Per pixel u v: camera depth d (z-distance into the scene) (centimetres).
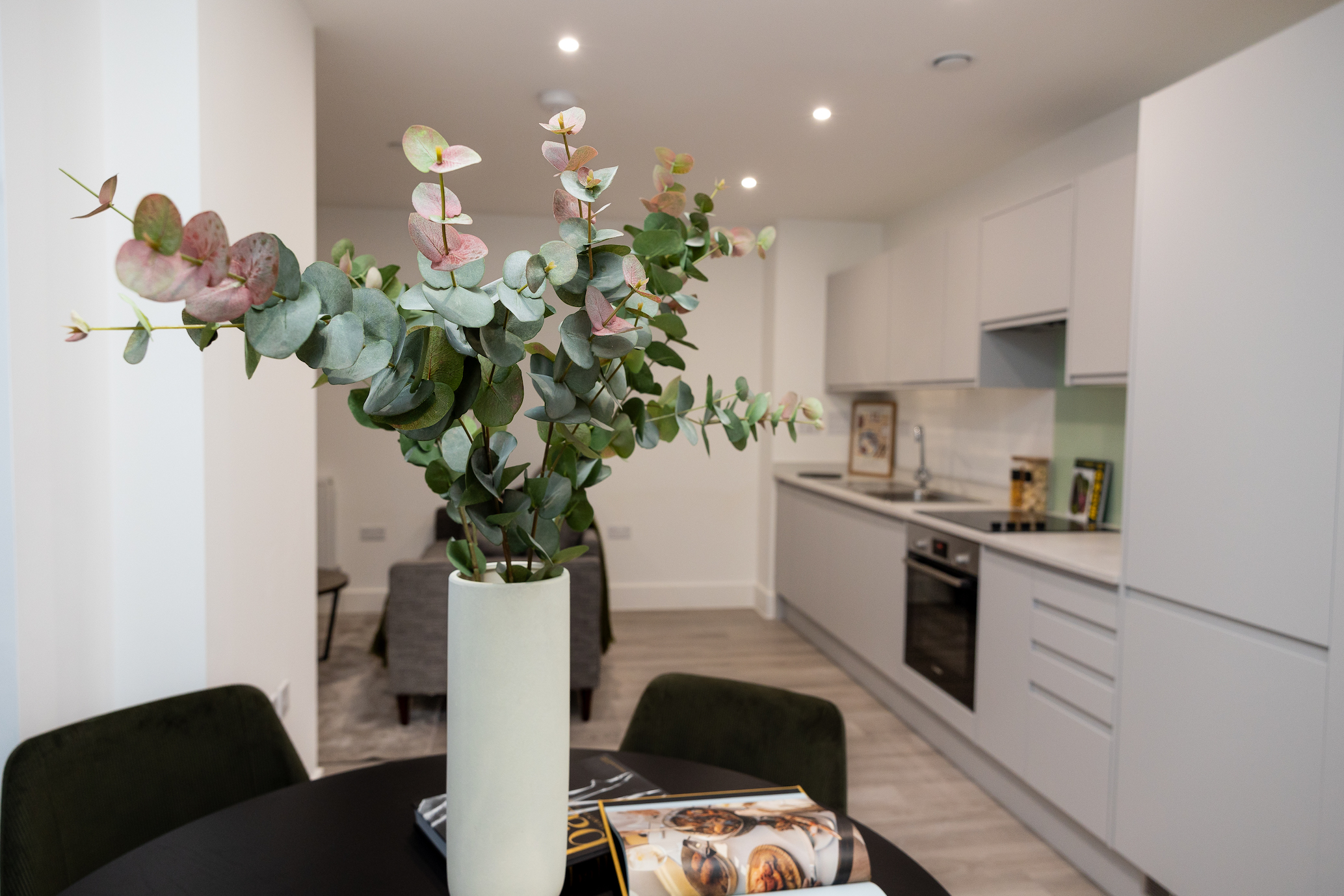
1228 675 187
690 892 90
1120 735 220
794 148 373
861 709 376
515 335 64
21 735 149
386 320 58
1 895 120
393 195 474
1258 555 178
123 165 172
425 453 83
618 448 87
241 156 197
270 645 220
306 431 250
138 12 171
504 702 75
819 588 457
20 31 146
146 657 179
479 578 80
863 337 470
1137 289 216
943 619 319
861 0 240
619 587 564
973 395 429
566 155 67
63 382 160
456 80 301
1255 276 180
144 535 178
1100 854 234
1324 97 165
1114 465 315
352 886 101
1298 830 170
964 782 302
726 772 136
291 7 235
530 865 77
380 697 376
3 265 144
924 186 436
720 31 261
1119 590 222
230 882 101
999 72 288
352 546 534
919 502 389
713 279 555
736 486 575
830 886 94
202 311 46
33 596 152
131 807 137
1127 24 252
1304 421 168
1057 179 359
